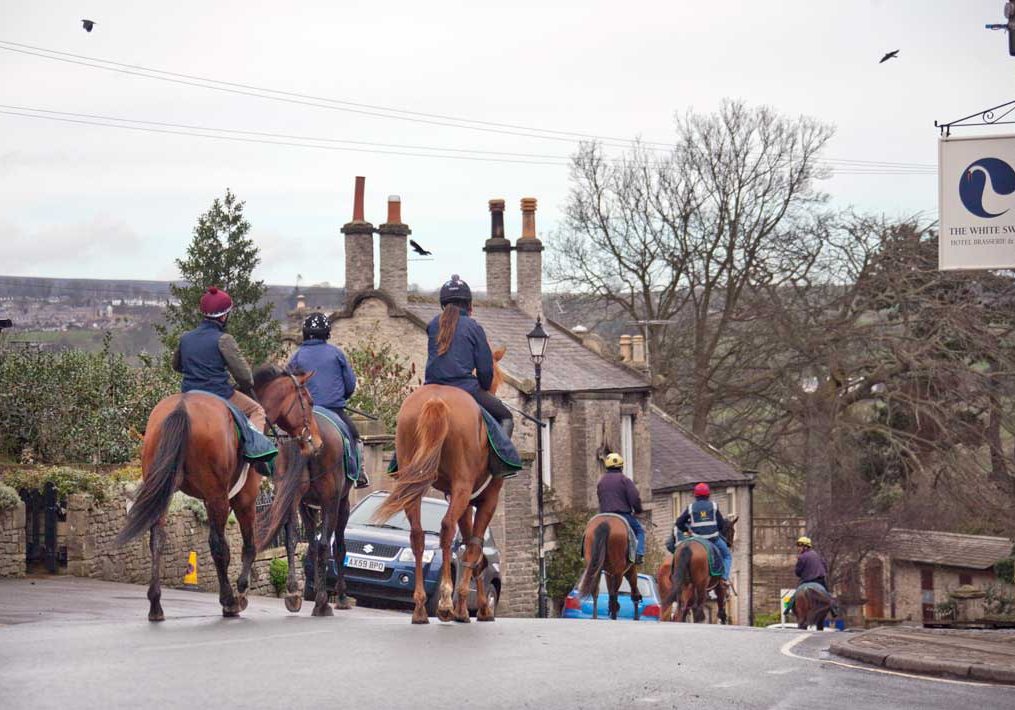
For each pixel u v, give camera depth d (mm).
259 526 13945
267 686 9008
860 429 50906
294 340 45281
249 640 11359
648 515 45656
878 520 50062
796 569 25953
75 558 20391
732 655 11875
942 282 51312
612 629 13898
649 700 9219
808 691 10039
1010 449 52812
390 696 8836
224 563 13586
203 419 12789
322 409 15047
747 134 53875
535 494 38938
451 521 13195
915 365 49750
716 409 56969
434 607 20688
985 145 17547
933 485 49969
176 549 22266
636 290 55188
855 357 51875
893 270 51562
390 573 20547
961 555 54438
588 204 55312
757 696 9672
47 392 24031
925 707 9516
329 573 20672
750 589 50750
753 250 53281
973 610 50438
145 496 12297
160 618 12945
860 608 50719
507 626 13547
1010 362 49500
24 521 20047
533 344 32750
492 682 9555
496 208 46781
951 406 50500
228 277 54375
